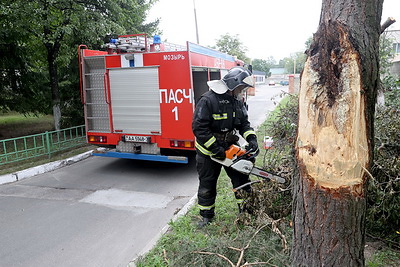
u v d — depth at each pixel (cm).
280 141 413
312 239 200
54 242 354
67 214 429
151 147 575
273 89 3622
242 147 369
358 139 181
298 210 209
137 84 565
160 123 559
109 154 600
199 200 361
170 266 265
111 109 594
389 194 278
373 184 278
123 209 440
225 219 369
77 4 809
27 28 762
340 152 182
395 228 302
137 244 345
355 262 196
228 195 443
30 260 320
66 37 876
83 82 604
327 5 188
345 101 178
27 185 555
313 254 201
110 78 585
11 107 962
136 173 611
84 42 893
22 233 377
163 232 353
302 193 202
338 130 181
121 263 310
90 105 619
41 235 371
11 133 1070
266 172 322
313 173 192
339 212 188
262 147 704
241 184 355
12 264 313
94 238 361
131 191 511
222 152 325
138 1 1107
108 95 590
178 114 542
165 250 308
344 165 182
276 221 300
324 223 193
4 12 697
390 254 279
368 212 290
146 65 552
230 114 345
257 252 265
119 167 658
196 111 337
